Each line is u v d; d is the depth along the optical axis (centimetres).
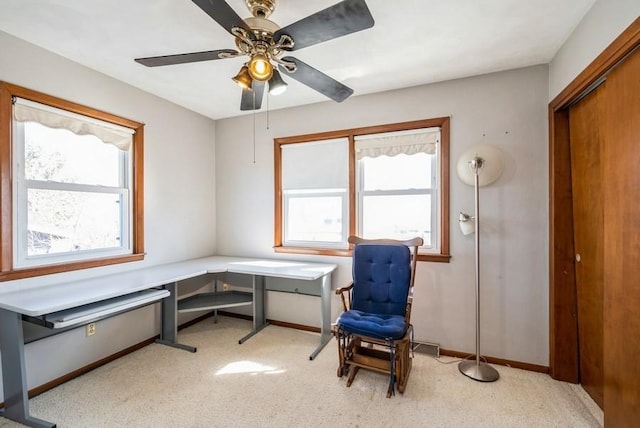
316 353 260
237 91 283
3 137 190
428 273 265
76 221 239
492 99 244
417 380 220
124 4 162
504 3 161
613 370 146
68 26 182
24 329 193
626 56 136
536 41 199
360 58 221
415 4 162
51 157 221
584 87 176
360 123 293
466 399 197
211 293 338
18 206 202
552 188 219
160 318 293
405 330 204
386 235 293
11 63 193
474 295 251
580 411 185
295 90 279
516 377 224
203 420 178
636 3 127
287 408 188
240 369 236
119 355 256
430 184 276
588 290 198
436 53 213
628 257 135
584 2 160
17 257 202
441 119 259
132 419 178
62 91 220
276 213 337
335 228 315
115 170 268
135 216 279
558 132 216
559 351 218
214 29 186
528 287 235
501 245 242
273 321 335
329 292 289
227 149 365
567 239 215
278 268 285
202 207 354
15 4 161
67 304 174
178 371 233
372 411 185
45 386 207
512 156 238
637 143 129
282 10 165
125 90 265
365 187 301
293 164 330
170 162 312
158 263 300
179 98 302
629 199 135
